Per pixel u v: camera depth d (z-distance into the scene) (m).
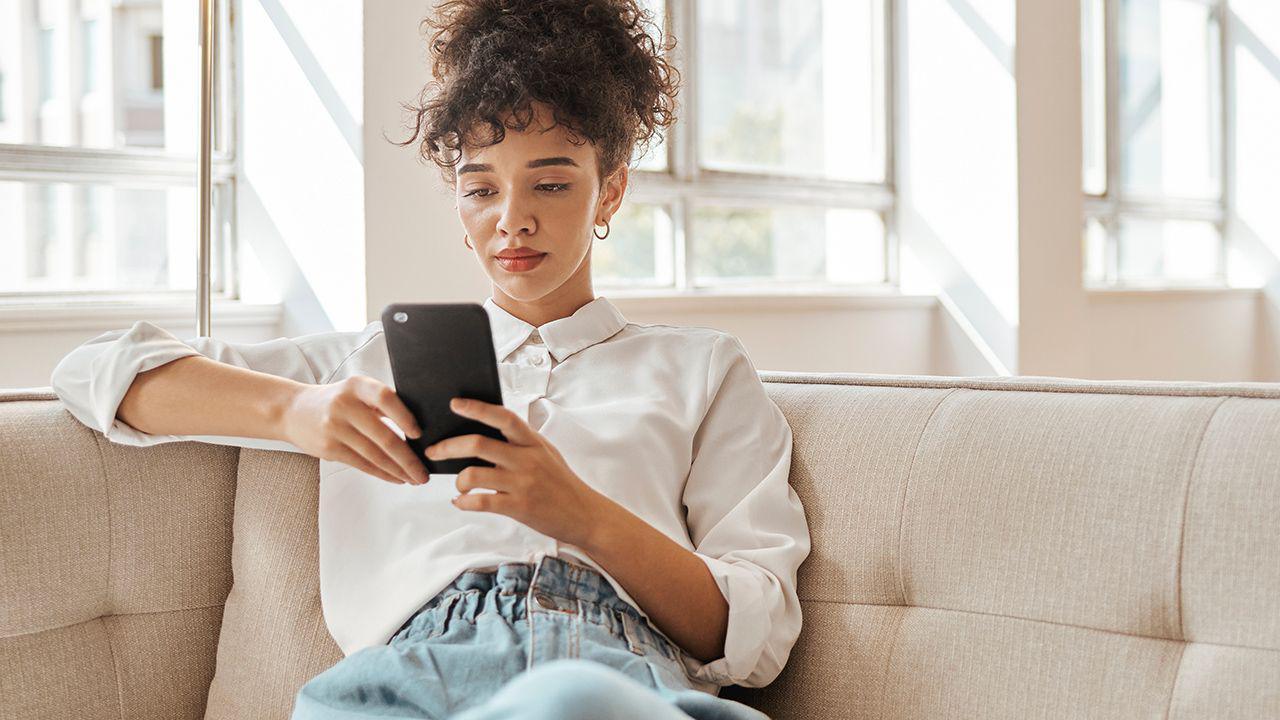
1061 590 1.05
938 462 1.15
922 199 3.92
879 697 1.11
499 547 1.09
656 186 3.25
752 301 3.28
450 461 0.98
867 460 1.20
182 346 1.17
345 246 2.32
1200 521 1.00
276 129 2.41
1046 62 3.79
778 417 1.25
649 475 1.15
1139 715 0.97
